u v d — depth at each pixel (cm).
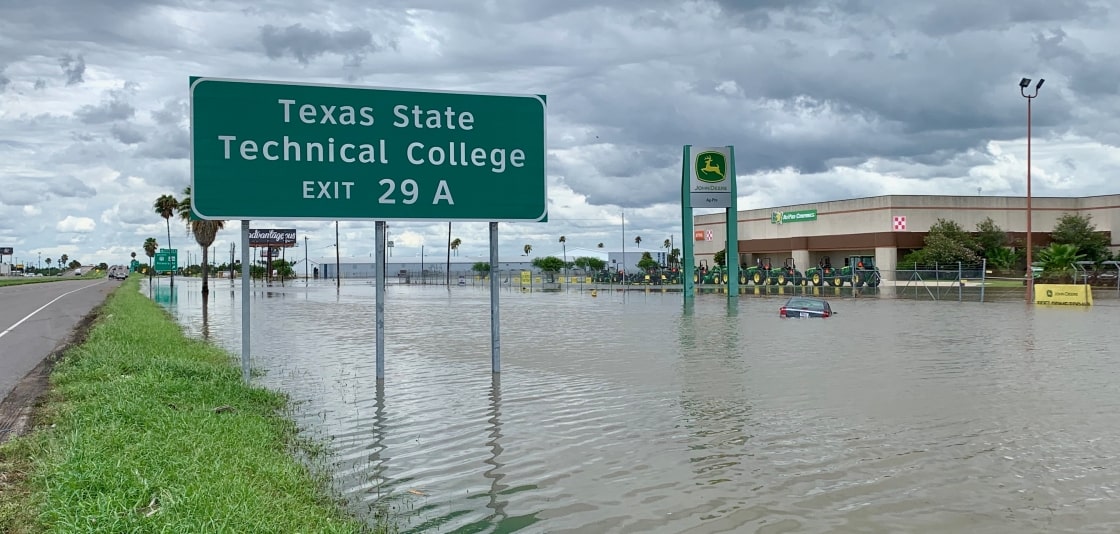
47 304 3981
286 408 1226
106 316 2867
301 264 16388
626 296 5712
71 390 1118
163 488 645
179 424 921
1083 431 1021
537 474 849
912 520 692
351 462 902
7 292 5841
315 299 5394
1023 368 1617
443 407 1229
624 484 809
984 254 7750
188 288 7981
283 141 1348
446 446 976
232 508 609
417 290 7588
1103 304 4072
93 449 733
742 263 9900
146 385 1159
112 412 927
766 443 970
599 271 9569
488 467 879
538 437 1020
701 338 2333
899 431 1028
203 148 1314
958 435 1002
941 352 1917
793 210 8994
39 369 1445
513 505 747
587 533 671
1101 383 1412
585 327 2794
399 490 796
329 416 1162
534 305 4444
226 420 1005
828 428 1050
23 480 678
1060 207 8300
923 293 5566
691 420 1112
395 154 1403
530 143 1469
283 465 818
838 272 6788
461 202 1434
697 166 5022
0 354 1709
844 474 833
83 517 553
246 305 1388
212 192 1316
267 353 1992
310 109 1362
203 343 2173
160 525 555
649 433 1034
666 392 1347
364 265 16138
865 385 1404
